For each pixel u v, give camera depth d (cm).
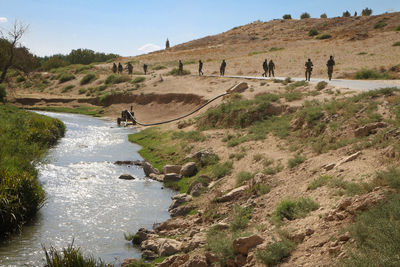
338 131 1552
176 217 1279
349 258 596
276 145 1809
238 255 783
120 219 1300
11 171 1359
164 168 1914
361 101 1764
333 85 2692
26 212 1239
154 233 1153
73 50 11188
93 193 1602
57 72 7544
